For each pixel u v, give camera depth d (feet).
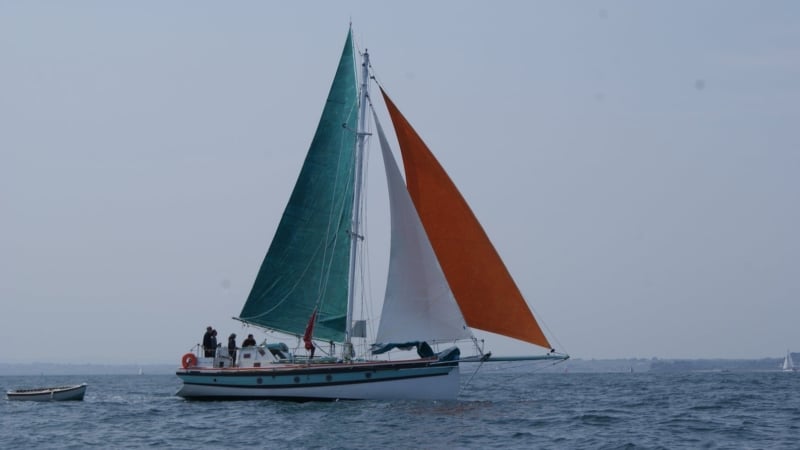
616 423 185.16
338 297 211.61
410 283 199.00
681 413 212.84
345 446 147.23
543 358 196.24
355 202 210.59
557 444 151.74
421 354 201.16
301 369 204.95
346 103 215.10
